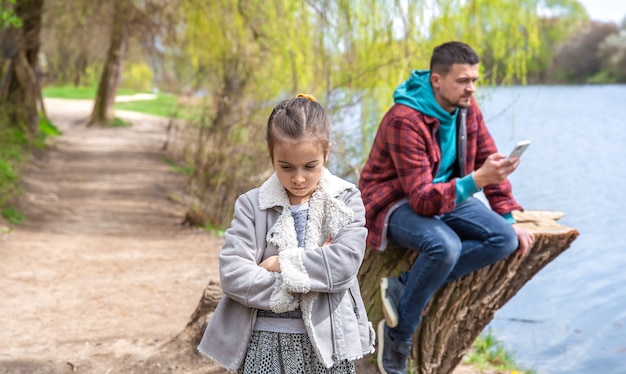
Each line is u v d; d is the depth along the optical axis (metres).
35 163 16.00
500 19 7.62
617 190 13.47
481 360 5.24
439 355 3.88
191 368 3.97
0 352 4.33
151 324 5.05
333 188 2.52
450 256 3.33
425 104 3.56
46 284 6.32
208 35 10.71
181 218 11.71
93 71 39.47
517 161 3.25
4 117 16.50
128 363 4.10
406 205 3.57
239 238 2.48
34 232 9.36
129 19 16.06
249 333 2.44
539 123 24.75
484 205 3.62
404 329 3.53
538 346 5.73
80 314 5.34
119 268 7.22
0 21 13.18
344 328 2.42
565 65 41.16
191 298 5.93
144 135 25.16
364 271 3.92
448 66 3.49
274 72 9.98
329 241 2.48
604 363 5.36
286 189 2.54
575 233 3.81
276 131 2.35
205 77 11.27
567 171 15.68
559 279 7.84
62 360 4.19
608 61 40.19
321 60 8.35
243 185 10.10
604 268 8.20
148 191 14.18
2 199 10.51
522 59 7.70
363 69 7.87
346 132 7.47
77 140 22.50
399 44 7.67
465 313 3.83
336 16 8.18
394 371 3.63
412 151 3.48
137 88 45.34
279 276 2.38
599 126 24.25
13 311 5.34
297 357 2.42
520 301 7.03
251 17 10.02
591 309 6.77
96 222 10.73
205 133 11.62
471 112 3.79
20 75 17.59
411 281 3.45
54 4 16.73
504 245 3.45
